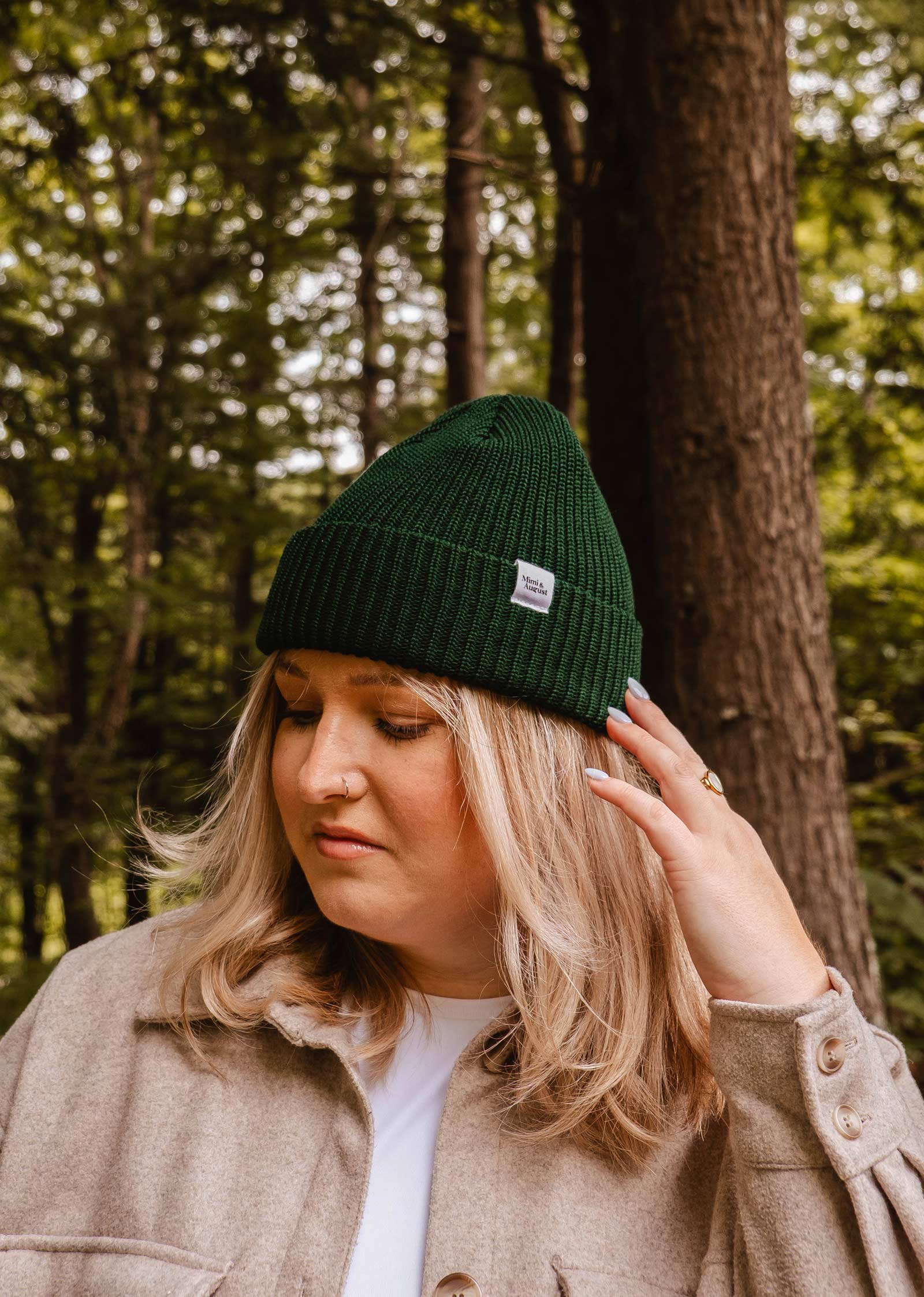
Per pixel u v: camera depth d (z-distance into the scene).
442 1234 0.98
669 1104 1.09
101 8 4.87
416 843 1.01
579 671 1.10
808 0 5.48
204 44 3.85
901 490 6.44
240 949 1.14
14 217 7.29
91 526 8.49
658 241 2.49
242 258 6.98
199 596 9.70
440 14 3.71
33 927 11.87
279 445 8.66
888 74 5.25
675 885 0.99
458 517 1.06
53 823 8.68
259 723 1.20
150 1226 1.01
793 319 2.52
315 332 8.45
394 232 6.05
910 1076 1.07
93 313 7.45
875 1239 0.89
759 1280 0.92
